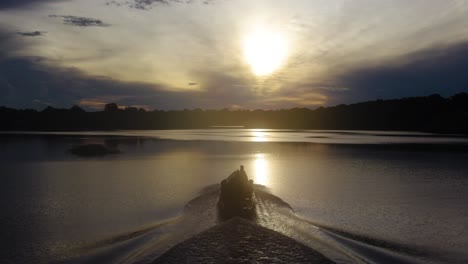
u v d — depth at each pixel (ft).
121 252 39.65
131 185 81.82
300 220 51.49
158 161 135.33
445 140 283.59
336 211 58.34
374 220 53.26
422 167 117.19
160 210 58.29
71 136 347.15
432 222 52.24
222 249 38.22
